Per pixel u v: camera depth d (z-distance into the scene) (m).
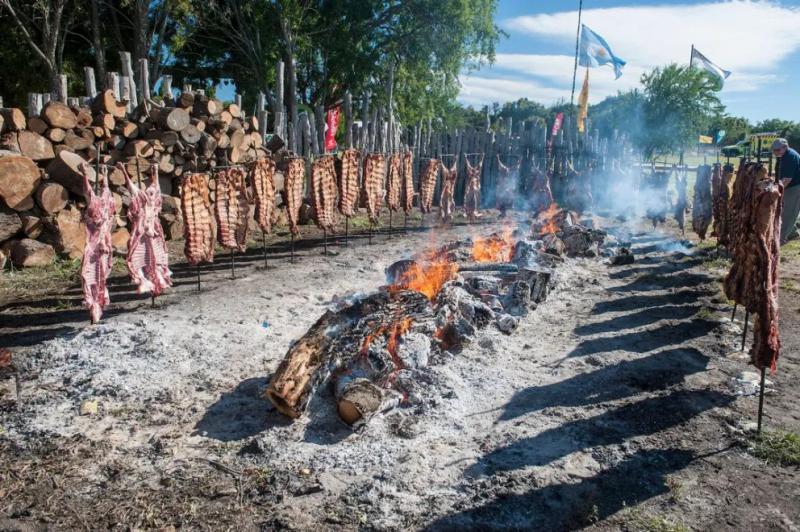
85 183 6.23
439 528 3.61
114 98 10.95
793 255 11.71
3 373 5.59
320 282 9.23
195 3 25.47
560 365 6.24
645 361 6.39
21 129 9.64
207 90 31.92
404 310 5.77
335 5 28.41
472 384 5.69
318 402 5.08
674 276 10.23
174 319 7.18
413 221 16.36
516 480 4.10
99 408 5.02
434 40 29.92
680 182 14.35
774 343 4.74
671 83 37.47
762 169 7.18
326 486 4.01
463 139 19.98
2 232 9.28
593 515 3.76
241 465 4.25
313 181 10.48
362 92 31.25
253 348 6.34
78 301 8.00
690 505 3.90
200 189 7.81
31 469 4.15
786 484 4.16
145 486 3.99
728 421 5.07
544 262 10.03
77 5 23.84
